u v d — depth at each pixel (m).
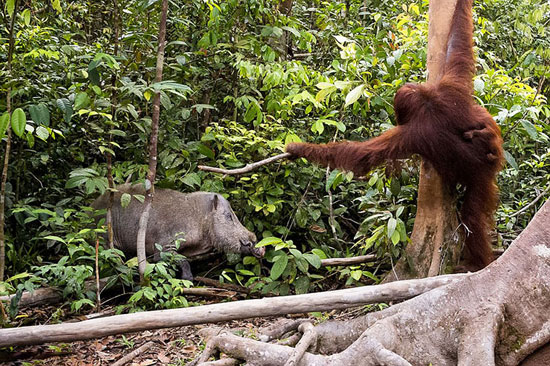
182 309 3.77
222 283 5.79
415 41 6.11
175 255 5.71
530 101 5.79
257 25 7.10
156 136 5.55
